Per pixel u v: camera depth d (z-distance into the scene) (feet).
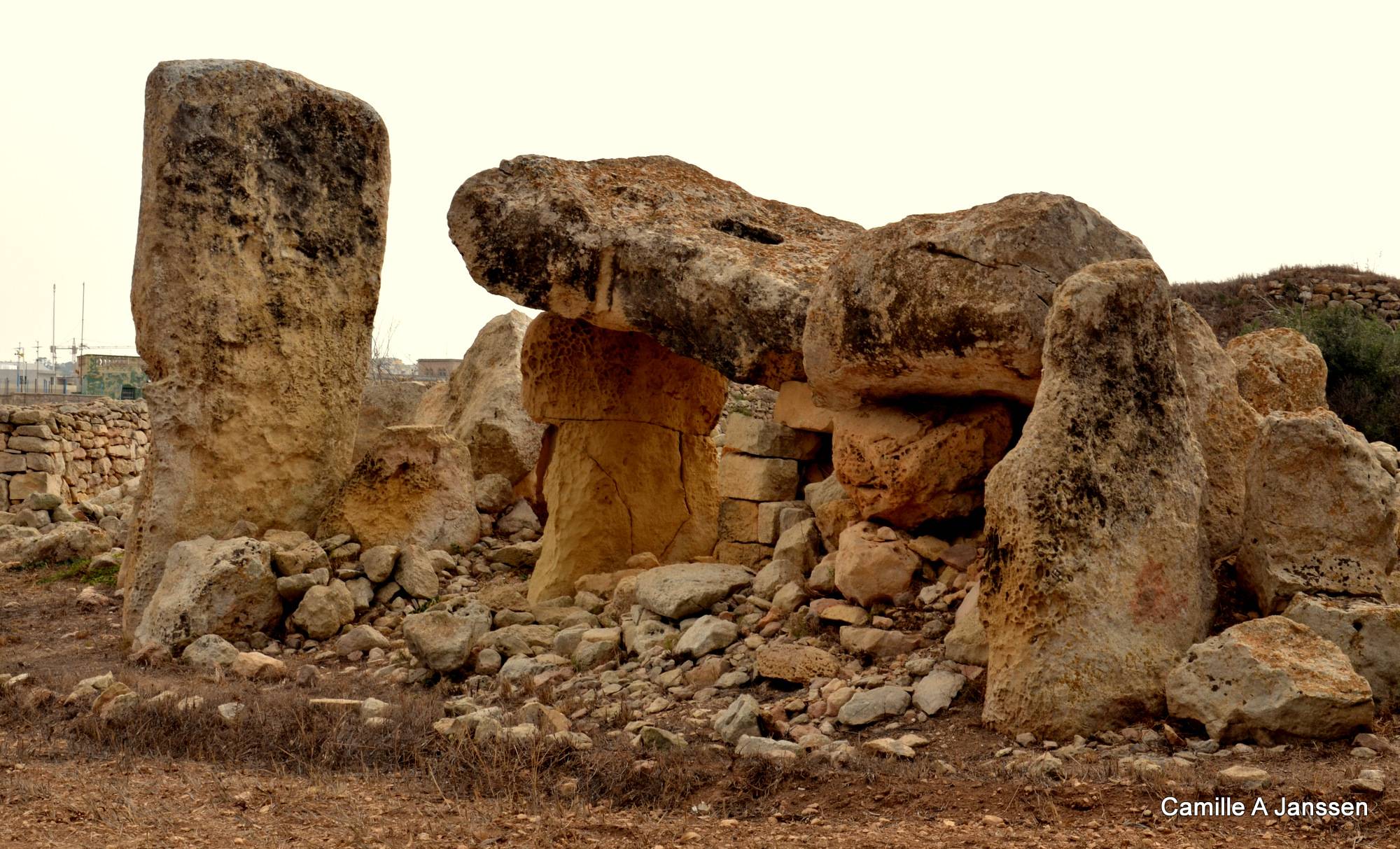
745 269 23.38
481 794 14.25
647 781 14.47
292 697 19.27
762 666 18.94
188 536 26.73
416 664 21.81
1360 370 54.34
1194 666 15.05
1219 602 17.60
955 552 20.54
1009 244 18.51
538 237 24.72
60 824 12.67
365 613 26.14
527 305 25.18
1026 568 15.64
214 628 24.25
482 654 22.00
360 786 14.70
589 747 16.03
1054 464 15.78
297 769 15.43
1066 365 16.22
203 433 27.02
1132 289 16.63
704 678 19.61
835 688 17.87
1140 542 16.02
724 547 26.68
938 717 16.69
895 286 19.76
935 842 11.85
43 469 47.57
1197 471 16.81
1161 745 14.85
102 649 25.48
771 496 26.05
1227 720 14.52
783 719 17.35
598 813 13.44
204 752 16.20
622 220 24.82
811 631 20.34
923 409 21.74
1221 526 18.58
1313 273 68.80
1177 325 19.42
